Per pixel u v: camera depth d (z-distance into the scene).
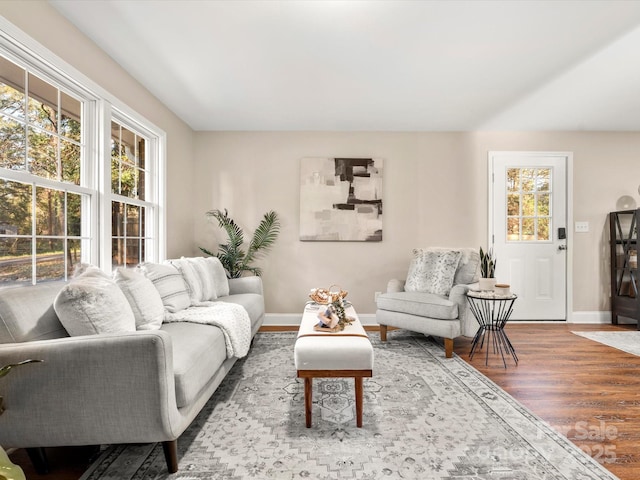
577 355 3.09
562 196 4.38
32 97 1.96
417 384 2.46
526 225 4.40
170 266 2.69
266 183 4.34
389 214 4.35
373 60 2.62
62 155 2.19
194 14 2.06
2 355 1.36
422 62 2.65
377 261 4.34
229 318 2.36
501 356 3.09
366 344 1.90
